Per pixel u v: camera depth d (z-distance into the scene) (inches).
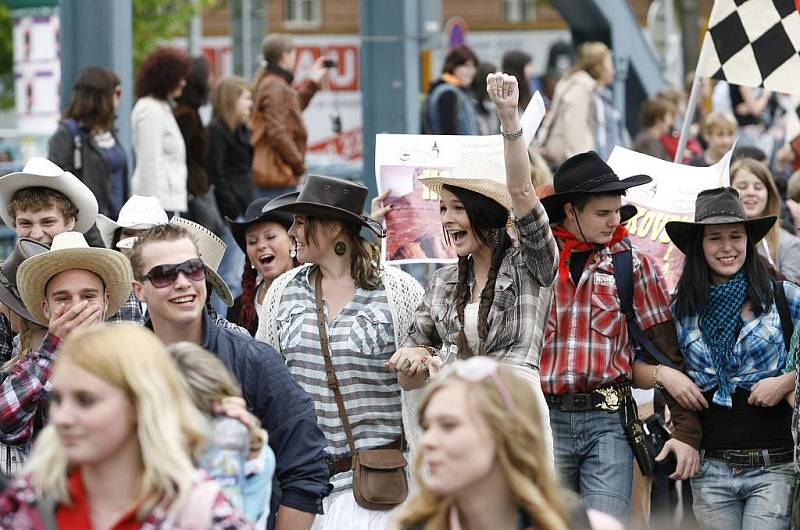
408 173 791.7
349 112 2380.7
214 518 398.6
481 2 4357.8
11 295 619.8
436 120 1332.4
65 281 593.6
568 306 702.5
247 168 1219.2
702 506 715.4
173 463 400.2
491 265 640.4
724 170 824.9
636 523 695.7
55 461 412.5
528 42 3634.4
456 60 1352.1
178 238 561.0
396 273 680.4
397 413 660.7
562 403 700.7
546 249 631.8
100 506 412.2
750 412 702.5
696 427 706.2
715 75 899.4
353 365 657.0
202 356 470.0
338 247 671.1
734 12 893.8
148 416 402.0
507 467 396.5
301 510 551.8
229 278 1081.4
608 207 696.4
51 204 749.9
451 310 647.8
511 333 633.6
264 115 1247.5
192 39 2815.0
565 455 703.1
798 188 1021.2
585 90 1378.0
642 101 1898.4
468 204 637.3
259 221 807.1
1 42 2824.8
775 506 698.8
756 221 702.5
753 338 704.4
